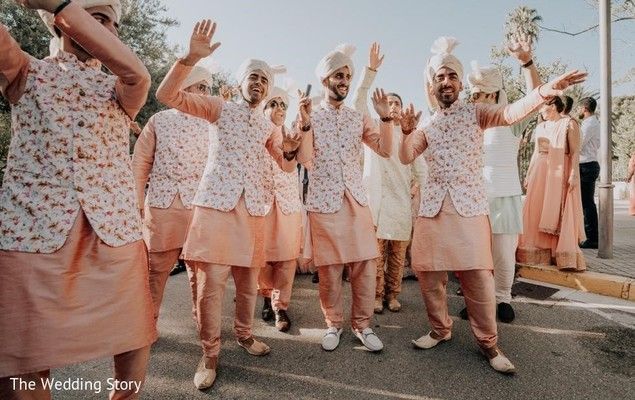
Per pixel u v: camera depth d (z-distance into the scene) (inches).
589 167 222.7
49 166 61.0
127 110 68.8
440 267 106.9
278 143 116.3
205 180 104.3
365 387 96.1
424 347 115.2
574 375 99.4
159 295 125.3
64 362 58.3
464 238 104.3
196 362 109.1
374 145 120.7
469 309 107.0
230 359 110.4
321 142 119.7
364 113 131.7
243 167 105.5
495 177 133.3
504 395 91.8
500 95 131.6
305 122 109.3
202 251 97.8
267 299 143.3
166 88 88.9
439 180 110.5
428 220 111.0
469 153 108.0
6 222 59.4
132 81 62.7
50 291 58.7
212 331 99.0
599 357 107.9
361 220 117.3
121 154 68.8
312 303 158.1
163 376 101.6
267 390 95.0
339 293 120.9
